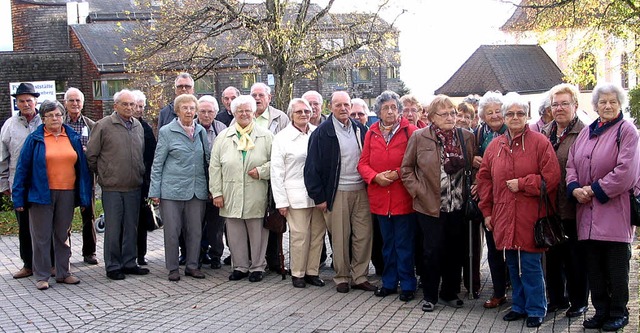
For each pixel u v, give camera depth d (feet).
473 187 24.31
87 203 29.81
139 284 29.37
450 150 24.30
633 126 21.22
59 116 28.94
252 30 82.17
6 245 41.04
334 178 27.09
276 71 81.97
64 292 28.19
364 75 147.64
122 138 30.12
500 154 22.63
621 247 21.48
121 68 134.21
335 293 27.40
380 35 81.97
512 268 23.08
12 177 31.32
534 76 162.20
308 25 82.38
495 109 24.64
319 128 27.40
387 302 25.81
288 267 32.42
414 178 24.58
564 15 80.59
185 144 29.99
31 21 166.61
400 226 25.82
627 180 20.67
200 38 85.25
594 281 21.81
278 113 33.01
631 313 23.47
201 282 29.66
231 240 29.96
